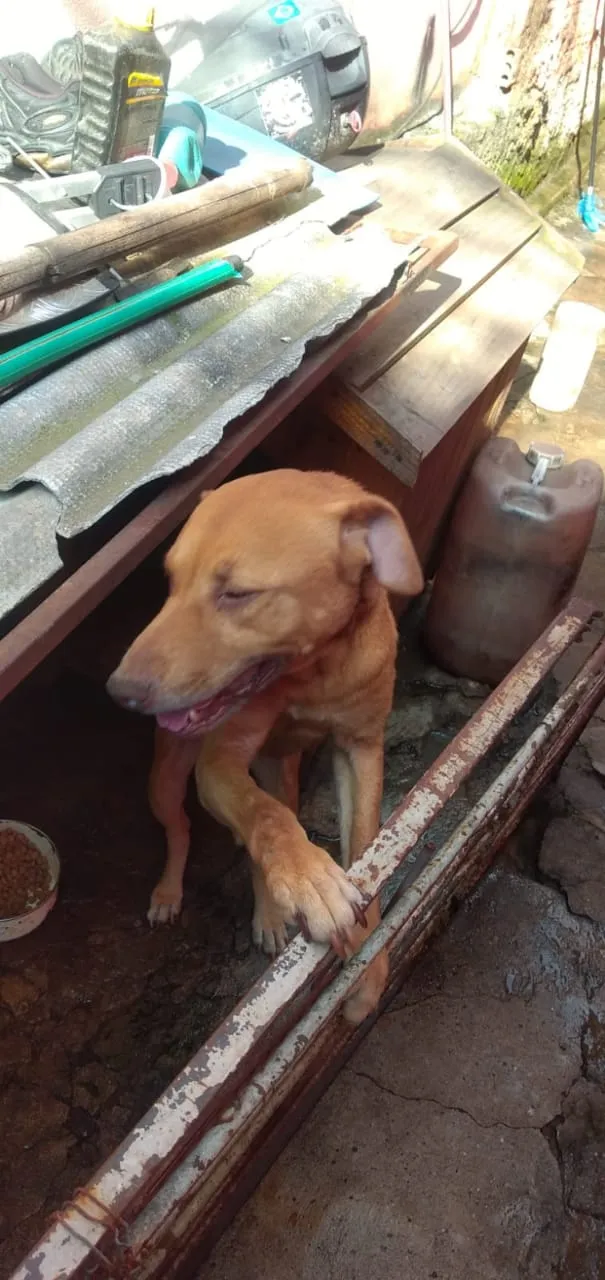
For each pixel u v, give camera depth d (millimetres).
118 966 1082
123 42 988
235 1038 558
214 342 921
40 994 1038
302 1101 895
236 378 895
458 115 2402
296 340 962
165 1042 1031
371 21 1861
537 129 2838
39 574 704
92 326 866
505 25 2371
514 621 1434
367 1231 885
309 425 1224
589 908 1182
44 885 1085
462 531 1396
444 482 1537
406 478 1147
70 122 1103
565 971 1121
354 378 1136
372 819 938
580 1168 958
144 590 1276
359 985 798
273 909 1106
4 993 1029
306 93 1478
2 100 1090
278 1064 629
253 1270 851
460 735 778
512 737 1404
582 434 2125
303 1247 871
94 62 1003
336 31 1465
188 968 1098
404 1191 917
